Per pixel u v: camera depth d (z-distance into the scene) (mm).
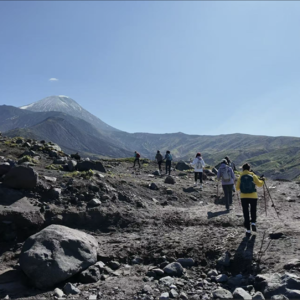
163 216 10695
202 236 8336
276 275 5473
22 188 10094
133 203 11789
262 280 5469
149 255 7398
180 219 10375
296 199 13945
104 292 5555
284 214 10680
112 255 7285
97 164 16344
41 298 5379
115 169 22125
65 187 11312
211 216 10695
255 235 8039
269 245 7172
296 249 6707
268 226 8867
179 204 13172
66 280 6141
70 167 15227
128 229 9547
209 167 29938
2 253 7707
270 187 18406
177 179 20828
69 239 6621
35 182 10289
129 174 20344
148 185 15141
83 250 6676
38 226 8711
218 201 14031
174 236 8547
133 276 6363
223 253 6949
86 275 6137
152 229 9469
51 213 9297
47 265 5910
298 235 7703
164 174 23344
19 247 8016
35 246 6320
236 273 6371
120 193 12227
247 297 4953
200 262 6938
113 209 10492
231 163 17922
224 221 9789
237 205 12836
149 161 33156
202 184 18406
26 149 20000
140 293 5488
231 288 5730
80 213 9672
